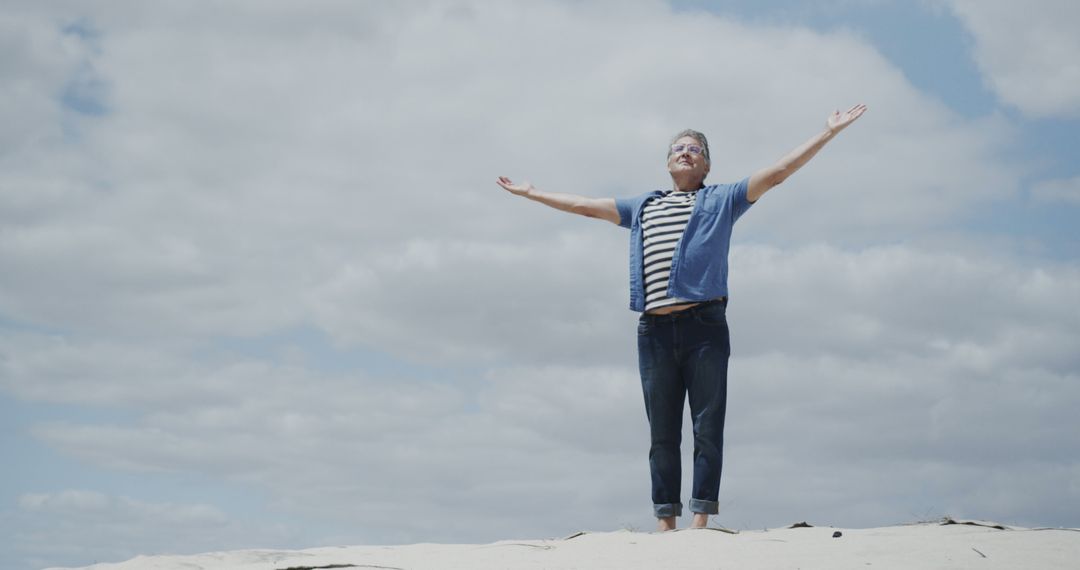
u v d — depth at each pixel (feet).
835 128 20.83
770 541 17.78
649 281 21.80
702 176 22.90
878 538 17.60
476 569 16.76
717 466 21.04
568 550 18.10
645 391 22.08
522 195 24.12
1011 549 16.53
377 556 18.43
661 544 17.90
